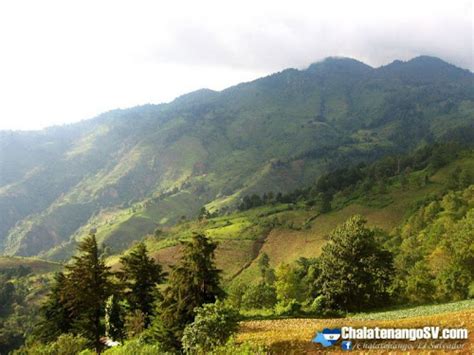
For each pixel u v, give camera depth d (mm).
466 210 112688
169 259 157125
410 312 31781
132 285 47062
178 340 29641
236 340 24688
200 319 23328
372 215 163125
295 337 22953
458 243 54938
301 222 174125
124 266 47500
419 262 74438
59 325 49438
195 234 31266
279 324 32906
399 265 86062
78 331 40812
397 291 55500
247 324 34531
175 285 30875
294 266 115875
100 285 39156
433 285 55406
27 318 124938
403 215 155875
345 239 49625
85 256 39125
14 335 106562
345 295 48312
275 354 20500
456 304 31516
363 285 47438
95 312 40000
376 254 50219
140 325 44812
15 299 143875
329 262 50344
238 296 81750
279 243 162500
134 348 27609
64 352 33812
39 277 181500
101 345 40594
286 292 75688
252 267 147000
